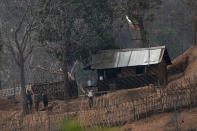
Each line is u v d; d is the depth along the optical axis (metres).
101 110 106.88
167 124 92.25
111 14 186.25
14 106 156.62
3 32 157.62
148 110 103.00
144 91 135.62
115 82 158.62
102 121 100.88
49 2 165.88
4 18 162.88
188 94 102.06
